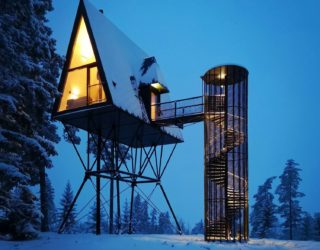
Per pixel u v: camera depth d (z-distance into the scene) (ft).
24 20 66.13
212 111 74.23
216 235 68.44
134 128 92.53
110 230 114.32
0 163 59.06
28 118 71.15
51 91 75.77
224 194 70.33
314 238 165.58
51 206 178.70
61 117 82.79
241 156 70.74
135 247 49.65
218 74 74.18
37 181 91.91
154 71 93.71
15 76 63.46
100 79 77.51
